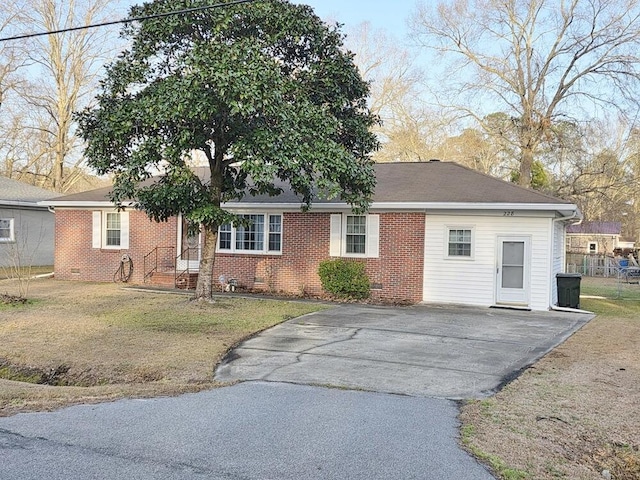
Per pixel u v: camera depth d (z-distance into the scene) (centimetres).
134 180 1305
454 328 1206
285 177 1362
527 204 1523
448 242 1652
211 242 1484
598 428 584
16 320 1213
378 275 1706
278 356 923
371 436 538
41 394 693
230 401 658
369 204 1471
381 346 1005
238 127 1247
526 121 3322
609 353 970
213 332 1106
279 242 1850
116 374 829
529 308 1569
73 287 1872
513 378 793
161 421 578
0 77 3609
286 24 1281
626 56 2988
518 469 469
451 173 1903
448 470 460
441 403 664
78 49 3888
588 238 4747
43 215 2730
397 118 4169
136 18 1152
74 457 475
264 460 473
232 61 1120
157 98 1189
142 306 1421
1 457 474
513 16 3275
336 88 1357
